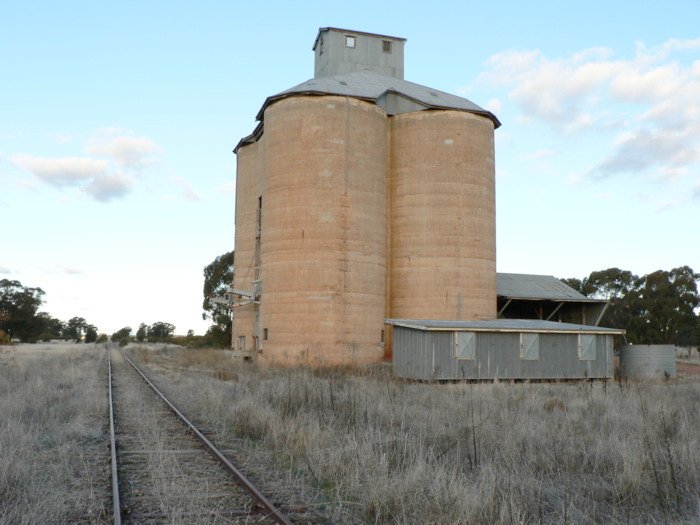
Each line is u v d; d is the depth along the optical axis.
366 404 15.30
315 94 41.25
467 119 44.38
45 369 32.38
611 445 11.19
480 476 8.96
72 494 8.64
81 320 188.12
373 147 42.38
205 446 11.97
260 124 48.19
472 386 25.44
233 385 23.52
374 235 41.81
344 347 39.41
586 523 7.81
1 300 115.88
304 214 40.28
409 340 31.11
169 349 81.19
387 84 47.06
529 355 31.23
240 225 53.25
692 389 24.64
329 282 39.69
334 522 7.70
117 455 11.16
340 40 52.72
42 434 13.10
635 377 36.03
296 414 15.43
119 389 24.91
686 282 62.12
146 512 7.91
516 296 46.25
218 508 7.97
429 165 43.81
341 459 10.14
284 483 9.39
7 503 8.10
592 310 49.03
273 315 40.56
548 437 12.16
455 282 42.81
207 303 74.62
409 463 10.02
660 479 9.28
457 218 43.34
